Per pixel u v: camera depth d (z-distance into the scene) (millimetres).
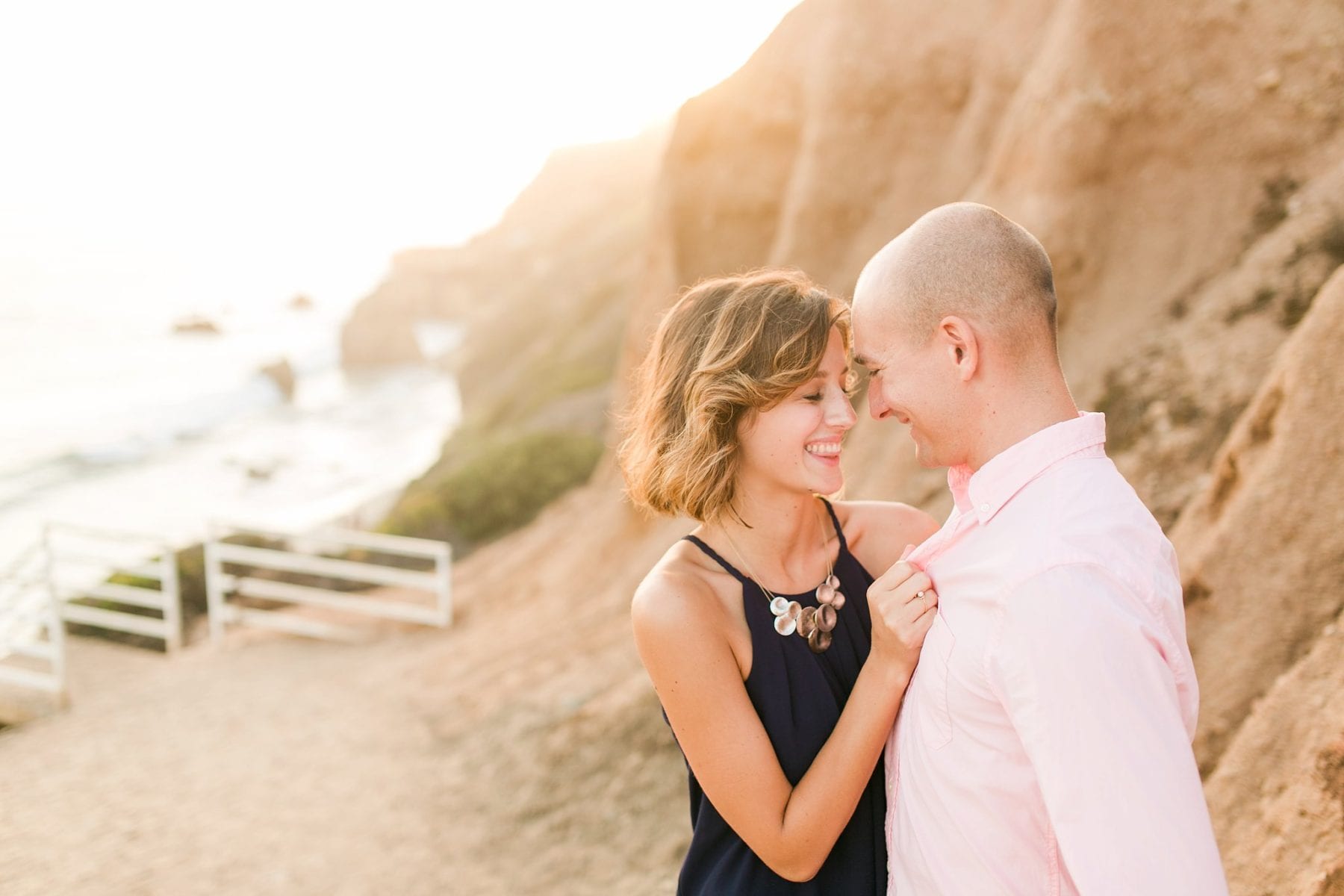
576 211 70250
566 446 14625
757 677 1511
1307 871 1758
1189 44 4594
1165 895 1021
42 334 73062
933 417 1335
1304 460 2520
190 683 8297
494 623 8664
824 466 1524
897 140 6738
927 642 1315
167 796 6070
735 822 1456
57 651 7863
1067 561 1122
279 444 37281
